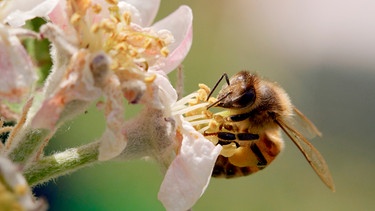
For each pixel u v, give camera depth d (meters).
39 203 0.10
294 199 0.24
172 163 0.11
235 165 0.13
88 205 0.17
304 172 0.24
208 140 0.11
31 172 0.11
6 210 0.09
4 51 0.10
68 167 0.11
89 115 0.18
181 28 0.11
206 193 0.22
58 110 0.10
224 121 0.12
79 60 0.10
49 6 0.10
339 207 0.25
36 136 0.11
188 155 0.11
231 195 0.23
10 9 0.10
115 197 0.18
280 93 0.13
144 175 0.18
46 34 0.10
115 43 0.11
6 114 0.11
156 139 0.11
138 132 0.11
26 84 0.10
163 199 0.11
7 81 0.10
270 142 0.13
